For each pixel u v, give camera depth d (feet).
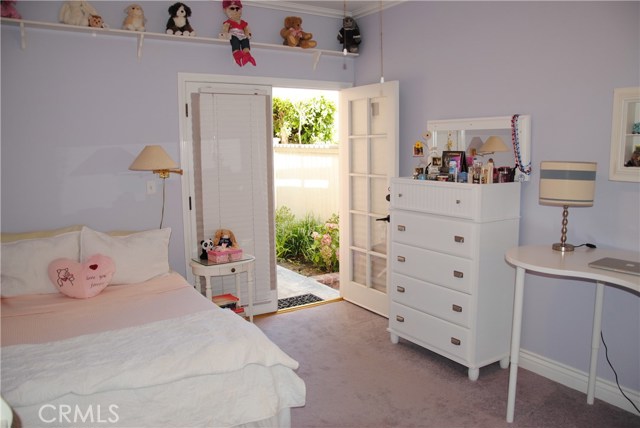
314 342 11.55
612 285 8.54
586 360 9.07
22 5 10.06
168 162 10.85
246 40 11.86
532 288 9.89
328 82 14.03
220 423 6.74
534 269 7.45
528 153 9.62
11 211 10.32
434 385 9.42
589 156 8.67
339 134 14.17
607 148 8.39
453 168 9.96
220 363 6.65
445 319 9.95
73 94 10.69
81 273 9.18
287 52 13.28
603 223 8.58
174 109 11.84
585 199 7.97
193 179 12.26
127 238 10.59
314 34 13.73
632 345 8.33
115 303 8.76
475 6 10.54
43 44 10.30
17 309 8.43
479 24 10.49
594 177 8.00
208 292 11.38
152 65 11.49
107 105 11.07
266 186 13.21
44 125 10.47
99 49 10.87
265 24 12.91
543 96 9.35
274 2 12.83
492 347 9.79
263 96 12.93
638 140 7.97
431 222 10.01
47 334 7.25
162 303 8.75
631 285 6.48
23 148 10.32
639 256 7.84
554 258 7.89
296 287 16.57
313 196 21.27
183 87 11.91
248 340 7.06
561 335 9.46
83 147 10.89
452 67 11.23
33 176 10.46
